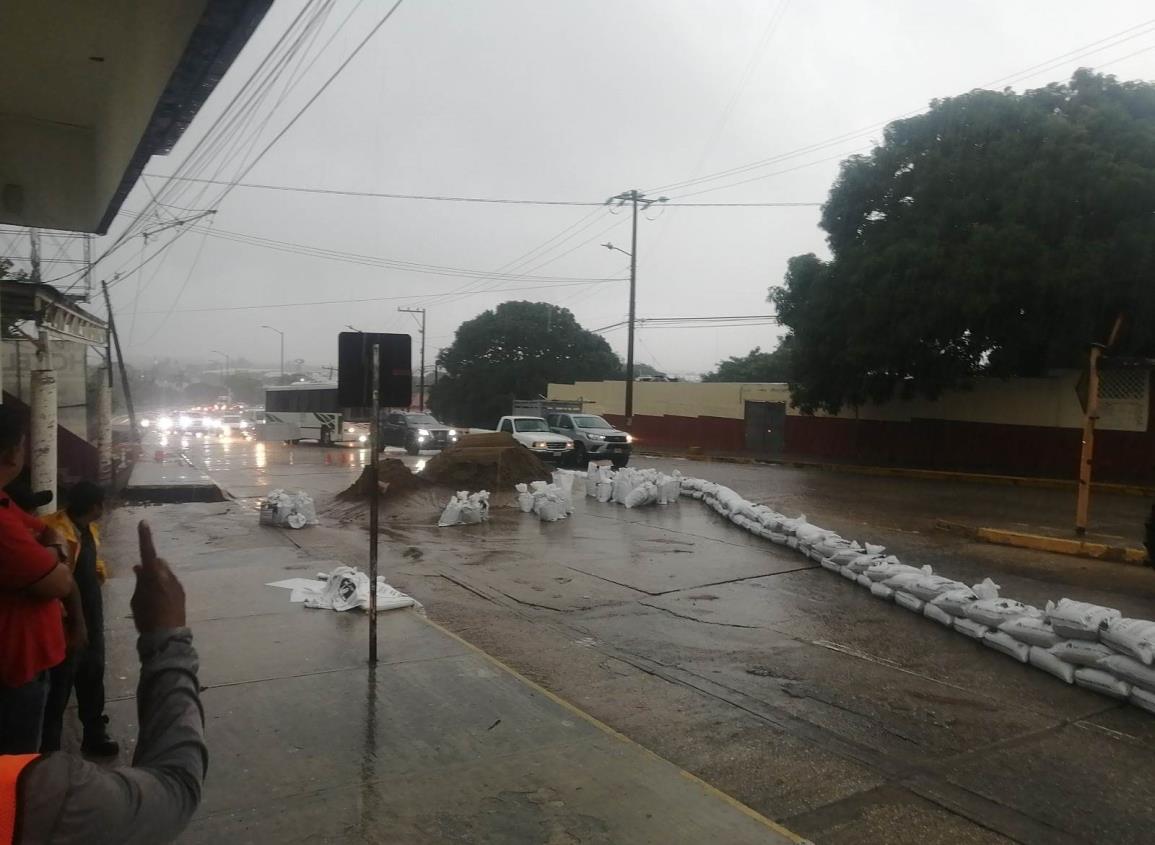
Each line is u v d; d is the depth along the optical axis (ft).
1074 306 70.64
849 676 21.61
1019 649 22.81
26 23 24.36
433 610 28.07
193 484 63.52
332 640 21.67
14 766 4.39
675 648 24.02
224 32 21.49
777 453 112.37
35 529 10.75
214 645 21.16
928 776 15.76
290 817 12.53
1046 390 80.38
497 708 17.15
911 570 29.71
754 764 16.20
